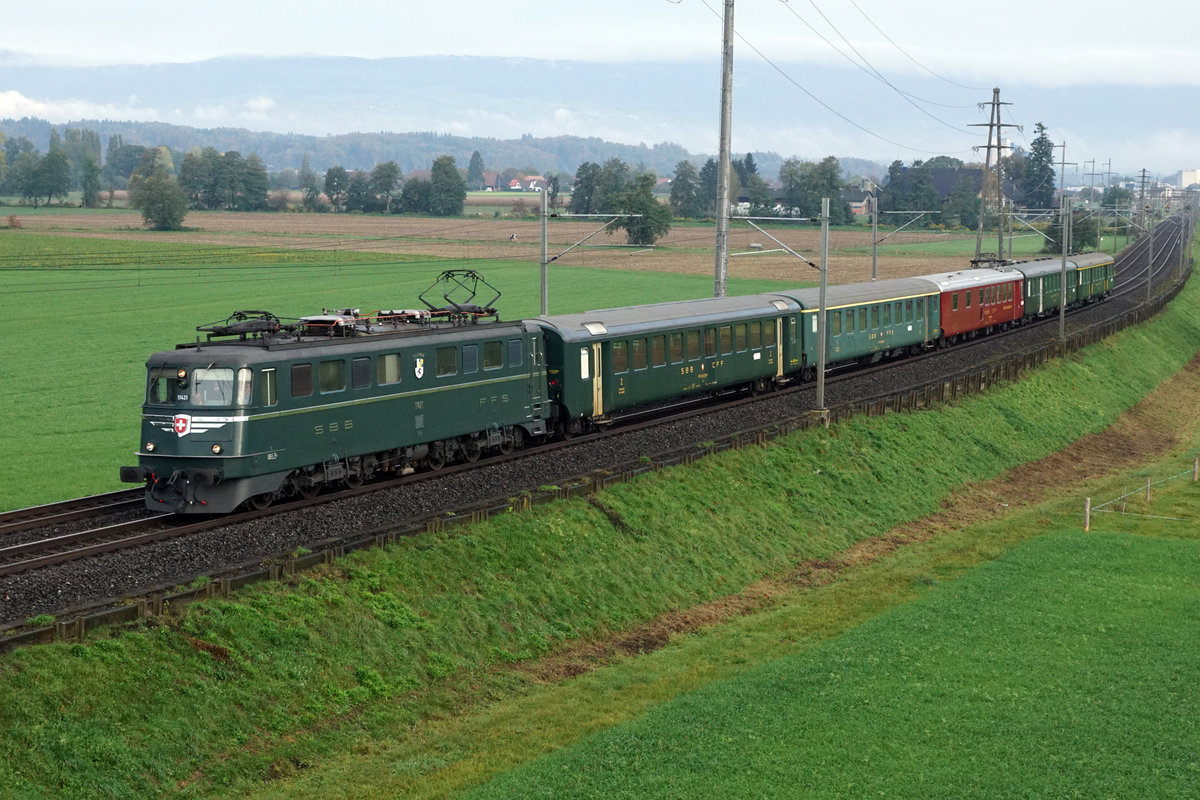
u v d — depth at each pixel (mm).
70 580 21422
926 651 26141
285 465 26734
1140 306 87312
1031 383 57531
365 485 29984
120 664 19219
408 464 31000
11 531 25719
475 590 25656
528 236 173250
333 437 27953
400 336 30016
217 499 25969
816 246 164625
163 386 26297
